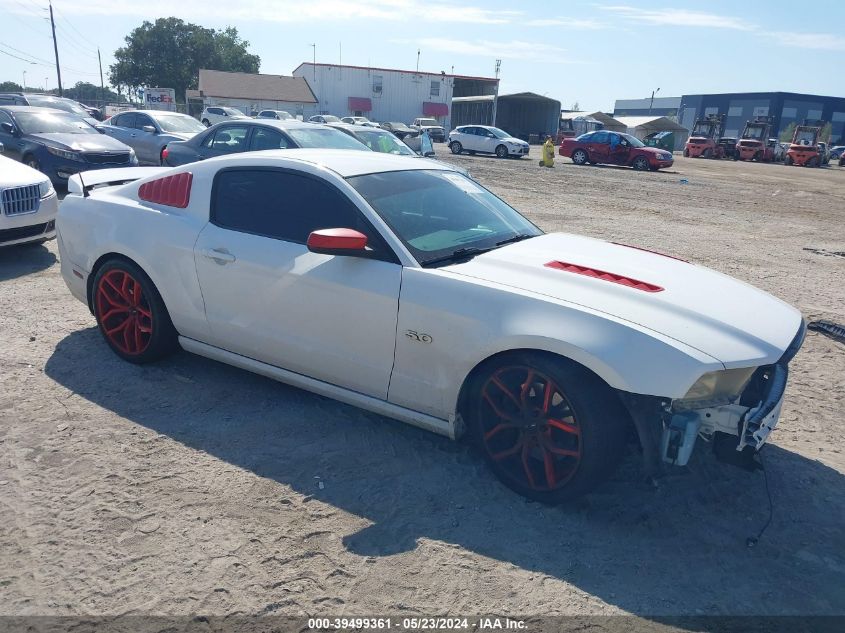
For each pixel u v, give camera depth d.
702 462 3.69
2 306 5.75
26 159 12.05
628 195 18.20
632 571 2.79
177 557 2.75
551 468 3.13
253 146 10.31
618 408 3.01
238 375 4.53
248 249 3.86
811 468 3.71
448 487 3.33
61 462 3.40
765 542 3.04
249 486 3.27
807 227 13.75
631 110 133.62
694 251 10.20
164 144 14.42
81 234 4.62
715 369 2.79
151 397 4.16
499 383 3.21
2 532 2.85
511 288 3.19
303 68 58.88
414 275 3.35
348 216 3.63
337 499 3.20
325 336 3.63
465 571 2.75
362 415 4.05
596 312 3.00
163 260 4.18
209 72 57.91
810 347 5.73
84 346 4.91
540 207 14.66
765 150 47.16
